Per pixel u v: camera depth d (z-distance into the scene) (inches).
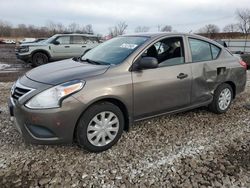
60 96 127.6
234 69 204.8
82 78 135.4
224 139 163.2
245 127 182.2
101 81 138.2
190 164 134.1
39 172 125.0
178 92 170.4
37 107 126.8
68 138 132.6
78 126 135.1
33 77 142.9
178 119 192.7
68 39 560.7
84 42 576.7
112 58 158.2
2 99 235.0
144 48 158.4
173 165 133.2
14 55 855.1
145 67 149.1
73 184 117.3
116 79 142.9
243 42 1072.2
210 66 187.3
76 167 129.8
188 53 177.6
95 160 136.3
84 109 132.9
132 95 148.8
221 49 203.2
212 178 123.5
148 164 133.6
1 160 133.9
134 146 151.5
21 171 125.4
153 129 174.2
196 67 178.9
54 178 121.0
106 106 140.7
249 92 277.1
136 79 149.6
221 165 133.9
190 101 179.8
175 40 174.6
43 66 165.6
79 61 171.8
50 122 127.1
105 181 120.0
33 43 547.2
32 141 131.4
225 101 205.3
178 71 168.6
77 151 144.3
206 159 139.3
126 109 149.2
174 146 152.5
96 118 139.1
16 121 136.3
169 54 169.0
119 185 117.5
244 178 123.9
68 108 128.6
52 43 546.9
